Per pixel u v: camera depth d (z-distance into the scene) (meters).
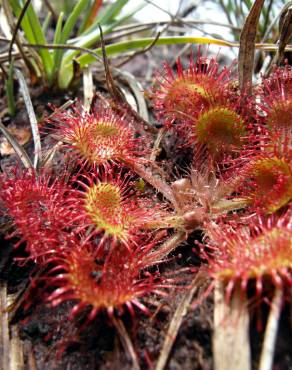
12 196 0.05
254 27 0.06
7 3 0.08
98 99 0.07
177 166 0.06
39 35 0.07
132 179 0.06
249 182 0.05
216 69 0.06
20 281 0.05
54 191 0.05
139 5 0.08
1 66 0.07
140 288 0.05
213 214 0.05
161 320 0.05
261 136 0.06
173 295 0.05
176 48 0.10
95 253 0.05
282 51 0.07
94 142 0.06
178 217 0.05
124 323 0.05
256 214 0.05
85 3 0.07
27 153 0.07
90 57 0.08
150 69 0.10
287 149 0.05
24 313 0.05
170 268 0.05
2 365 0.05
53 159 0.06
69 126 0.06
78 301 0.05
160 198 0.06
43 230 0.05
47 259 0.05
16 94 0.08
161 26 0.10
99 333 0.05
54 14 0.10
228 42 0.07
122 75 0.08
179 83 0.06
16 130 0.07
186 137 0.06
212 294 0.05
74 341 0.05
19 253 0.05
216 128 0.06
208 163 0.06
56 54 0.07
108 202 0.05
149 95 0.07
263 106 0.06
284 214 0.05
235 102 0.06
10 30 0.08
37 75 0.08
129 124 0.06
